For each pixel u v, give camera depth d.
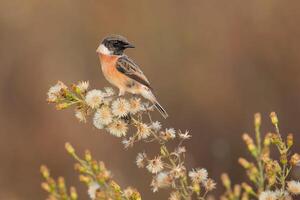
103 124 5.68
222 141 14.84
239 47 18.11
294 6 18.12
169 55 18.14
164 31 18.36
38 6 18.00
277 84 17.53
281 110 16.97
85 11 18.28
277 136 5.08
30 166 15.97
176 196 5.15
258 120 4.96
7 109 16.83
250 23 18.23
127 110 5.66
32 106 16.91
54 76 17.33
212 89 17.53
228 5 18.44
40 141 16.42
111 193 4.75
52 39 17.88
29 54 17.59
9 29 17.81
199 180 5.20
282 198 4.87
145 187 14.82
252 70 17.80
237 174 14.66
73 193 4.65
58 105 5.71
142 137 5.62
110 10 18.34
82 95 5.79
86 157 4.83
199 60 18.00
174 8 18.55
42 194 15.80
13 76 17.34
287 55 17.84
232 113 17.08
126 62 7.97
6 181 15.92
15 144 16.33
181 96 17.53
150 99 7.88
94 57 17.77
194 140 16.34
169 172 5.23
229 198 4.81
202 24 18.36
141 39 18.34
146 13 18.69
